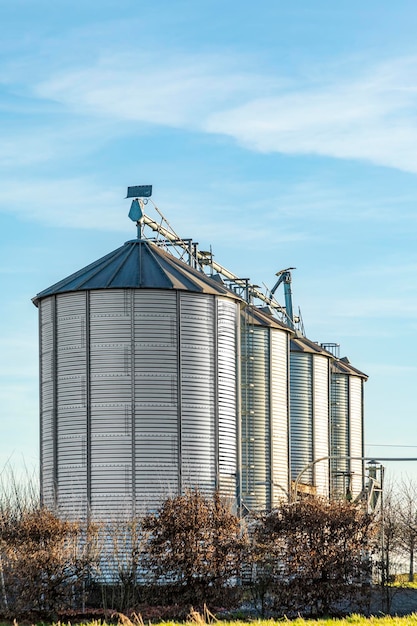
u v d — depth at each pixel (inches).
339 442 4224.9
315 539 2402.8
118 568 2407.7
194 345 2780.5
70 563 2324.1
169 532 2390.5
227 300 2883.9
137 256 2871.6
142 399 2714.1
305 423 3779.5
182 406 2738.7
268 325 3321.9
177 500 2428.6
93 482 2694.4
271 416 3280.0
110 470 2689.5
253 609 2448.3
